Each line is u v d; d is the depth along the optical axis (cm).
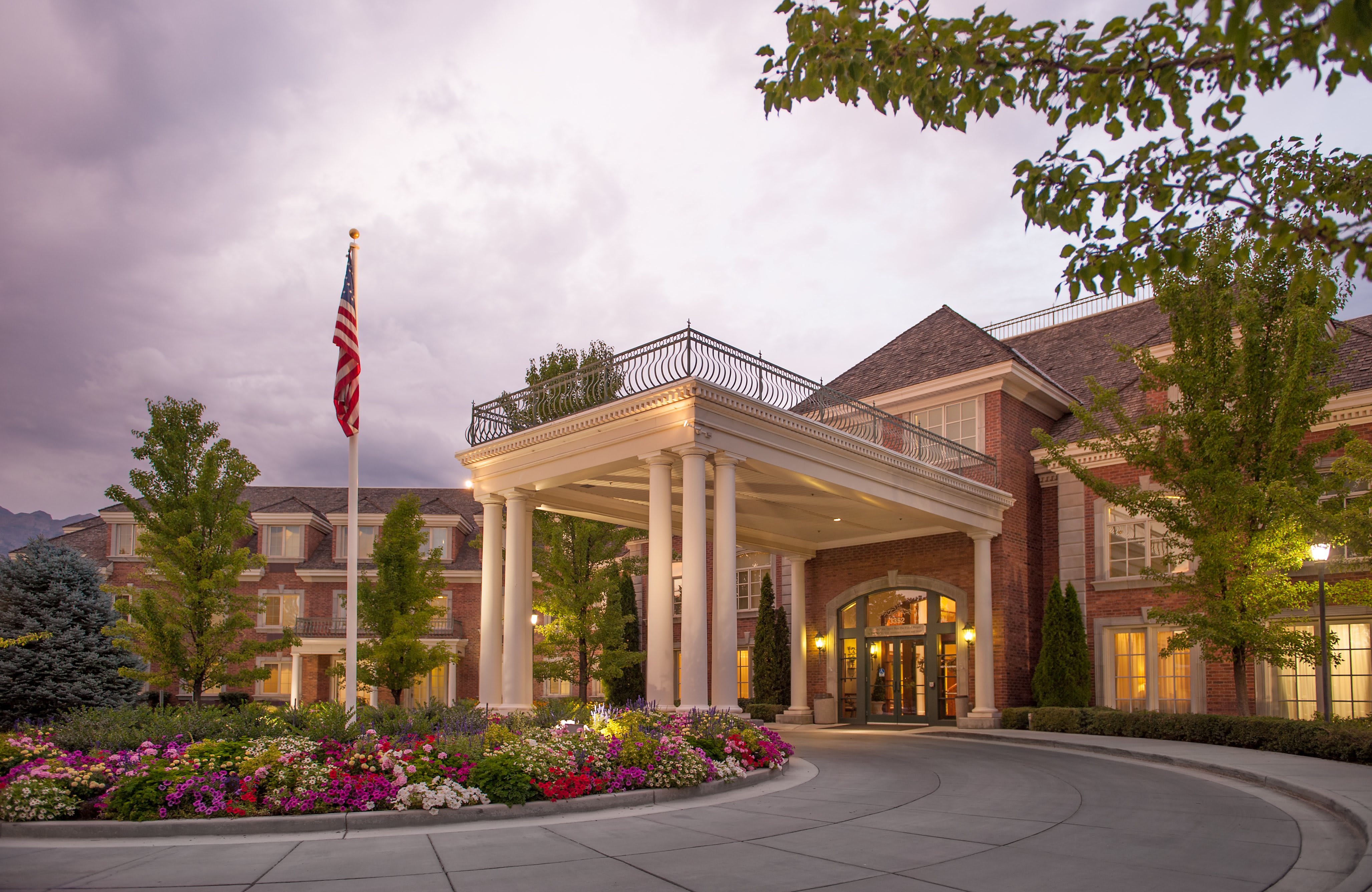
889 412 2744
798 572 2812
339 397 1427
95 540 3928
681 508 2211
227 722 1152
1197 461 1773
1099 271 637
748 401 1565
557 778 1028
